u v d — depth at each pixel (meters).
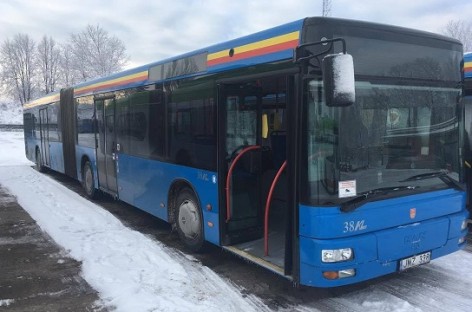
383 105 4.34
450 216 4.82
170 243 6.74
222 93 5.38
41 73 57.34
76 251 6.13
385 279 5.20
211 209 5.62
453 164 4.93
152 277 5.19
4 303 4.56
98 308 4.43
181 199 6.48
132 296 4.63
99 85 9.62
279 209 6.68
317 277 4.04
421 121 4.63
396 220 4.35
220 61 5.39
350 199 4.10
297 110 4.09
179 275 5.27
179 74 6.33
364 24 4.23
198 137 5.86
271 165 6.33
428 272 5.41
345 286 5.01
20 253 6.20
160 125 6.90
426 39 4.67
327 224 3.98
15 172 15.93
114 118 8.82
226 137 5.43
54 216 8.30
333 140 4.05
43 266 5.66
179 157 6.38
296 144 4.13
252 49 4.82
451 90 4.91
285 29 4.35
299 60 3.99
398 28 4.46
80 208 9.06
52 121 14.00
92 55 40.06
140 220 8.30
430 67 4.71
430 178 4.68
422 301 4.59
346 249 4.01
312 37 4.04
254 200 5.70
